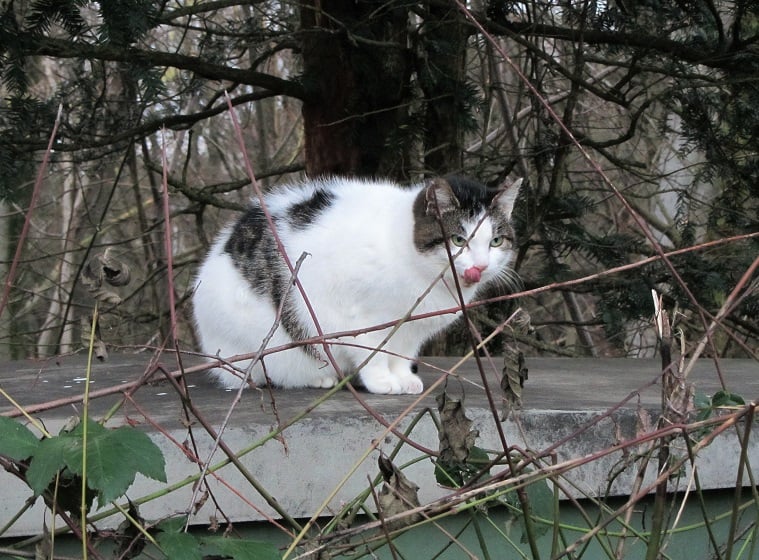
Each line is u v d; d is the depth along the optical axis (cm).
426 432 242
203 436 226
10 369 373
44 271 941
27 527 216
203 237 592
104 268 164
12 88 378
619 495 251
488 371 363
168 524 155
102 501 135
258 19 557
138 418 241
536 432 248
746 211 529
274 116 998
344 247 305
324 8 475
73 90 480
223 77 469
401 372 324
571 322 579
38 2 350
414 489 160
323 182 361
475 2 504
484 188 330
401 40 482
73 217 889
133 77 391
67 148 440
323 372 324
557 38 489
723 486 254
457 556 246
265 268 317
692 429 152
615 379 344
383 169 491
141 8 341
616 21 430
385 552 240
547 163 529
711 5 418
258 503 230
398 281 303
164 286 760
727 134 487
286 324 315
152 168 566
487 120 570
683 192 522
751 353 171
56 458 140
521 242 484
